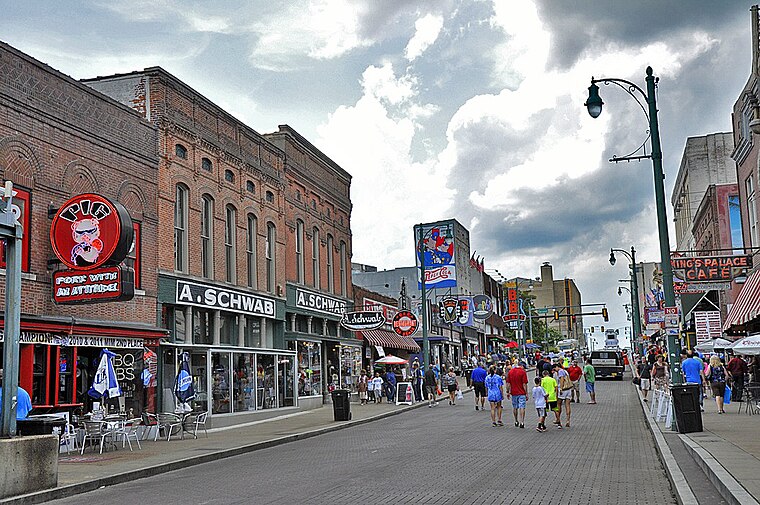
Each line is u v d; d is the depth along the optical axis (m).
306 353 36.38
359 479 13.75
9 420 13.30
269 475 14.94
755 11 28.44
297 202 36.72
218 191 28.98
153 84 25.70
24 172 19.39
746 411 24.62
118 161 23.20
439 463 15.73
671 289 20.34
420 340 59.88
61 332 19.44
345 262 43.62
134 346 22.67
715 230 39.78
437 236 68.25
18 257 13.86
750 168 31.03
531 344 99.25
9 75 19.08
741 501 8.96
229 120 30.20
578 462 15.34
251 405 29.70
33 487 12.93
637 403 32.97
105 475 14.88
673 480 11.81
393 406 36.12
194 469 16.80
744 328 29.62
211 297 27.56
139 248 23.88
